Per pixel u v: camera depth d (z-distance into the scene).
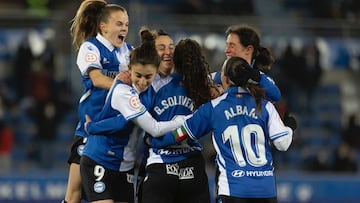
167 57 25.39
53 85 48.69
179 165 25.34
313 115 52.31
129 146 25.81
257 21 50.59
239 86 24.73
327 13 56.19
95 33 26.44
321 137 52.16
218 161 24.67
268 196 24.38
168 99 25.30
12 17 49.25
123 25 26.03
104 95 25.83
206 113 24.55
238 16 51.94
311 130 52.12
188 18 48.50
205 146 46.28
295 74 51.41
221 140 24.52
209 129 24.70
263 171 24.44
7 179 45.78
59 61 48.56
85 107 26.09
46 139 48.09
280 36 51.06
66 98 48.50
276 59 51.03
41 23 49.09
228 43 25.80
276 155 50.41
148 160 25.56
